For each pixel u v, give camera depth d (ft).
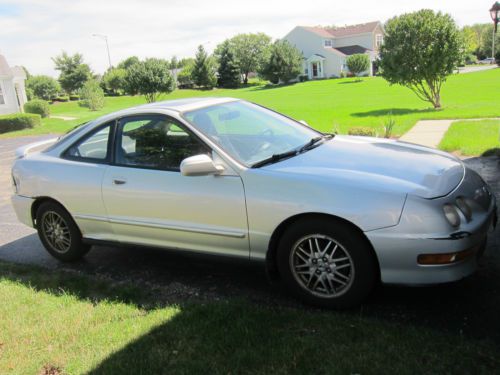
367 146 13.83
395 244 10.38
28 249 18.63
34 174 16.08
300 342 9.87
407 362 8.87
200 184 12.62
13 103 106.11
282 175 11.67
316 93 128.16
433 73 62.13
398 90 110.22
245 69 283.59
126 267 15.78
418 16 62.08
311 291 11.75
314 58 231.30
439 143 32.96
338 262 11.26
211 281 14.02
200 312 11.50
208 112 14.35
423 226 10.21
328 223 11.05
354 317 10.93
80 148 15.47
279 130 14.89
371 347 9.48
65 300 13.19
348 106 78.79
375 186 10.78
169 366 9.49
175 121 13.57
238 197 12.05
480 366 8.62
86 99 145.07
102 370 9.57
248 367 9.21
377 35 256.32
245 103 16.21
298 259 11.80
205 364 9.42
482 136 33.96
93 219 15.08
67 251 16.38
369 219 10.52
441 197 10.57
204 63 223.30
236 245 12.48
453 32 60.75
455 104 67.10
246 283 13.67
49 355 10.41
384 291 12.21
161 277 14.66
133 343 10.44
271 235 11.82
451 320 10.62
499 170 23.72
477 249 10.82
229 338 10.23
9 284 14.73
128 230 14.40
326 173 11.51
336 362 9.07
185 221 13.08
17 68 126.93
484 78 123.54
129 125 14.47
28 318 12.25
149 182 13.52
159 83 118.52
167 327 10.99
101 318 11.96
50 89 235.61
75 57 248.32
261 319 10.97
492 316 10.64
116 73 223.10
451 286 12.18
